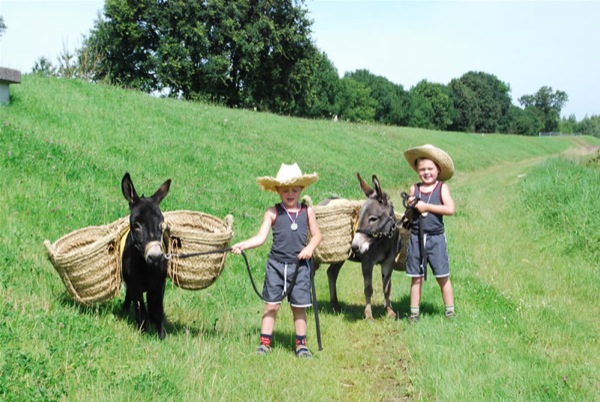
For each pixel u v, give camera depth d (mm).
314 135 26625
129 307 5930
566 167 19969
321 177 18281
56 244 5223
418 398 4465
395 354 5559
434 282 8312
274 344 5578
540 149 62500
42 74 19891
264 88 49031
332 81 73688
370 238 6121
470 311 6719
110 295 5203
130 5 42906
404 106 97188
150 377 4125
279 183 5082
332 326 6348
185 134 16797
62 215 7859
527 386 4543
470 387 4535
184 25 43000
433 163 6508
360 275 9180
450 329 5980
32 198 8070
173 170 12367
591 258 9844
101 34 42938
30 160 9320
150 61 42906
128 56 44719
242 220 10430
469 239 11531
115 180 10148
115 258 5172
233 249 5129
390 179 22844
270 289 5250
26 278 5867
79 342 4547
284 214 5262
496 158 44938
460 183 27188
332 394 4492
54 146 10359
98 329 5016
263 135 21875
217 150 16094
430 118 102688
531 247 11016
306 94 51875
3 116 11297
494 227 12938
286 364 4957
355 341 6016
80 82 18594
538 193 15492
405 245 7004
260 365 4902
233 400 4117
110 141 12789
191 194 10836
